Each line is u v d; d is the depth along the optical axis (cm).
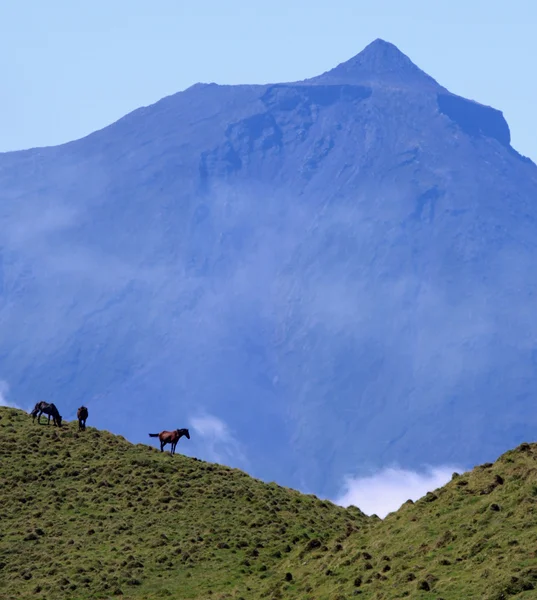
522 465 14512
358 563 14100
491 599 11438
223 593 15250
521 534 12712
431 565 12888
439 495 15125
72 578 16025
